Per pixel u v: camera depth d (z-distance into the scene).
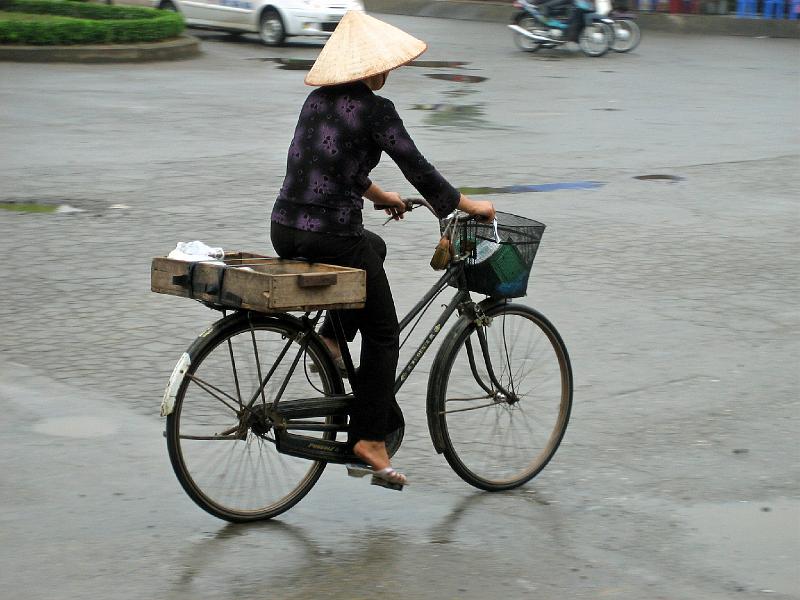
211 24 29.11
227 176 13.53
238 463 5.33
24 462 5.94
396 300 8.95
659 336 8.27
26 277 9.42
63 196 12.36
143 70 23.81
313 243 5.13
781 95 22.28
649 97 21.56
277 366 5.32
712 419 6.77
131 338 8.01
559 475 5.98
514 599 4.64
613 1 31.91
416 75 23.95
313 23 28.02
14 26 24.89
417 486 5.83
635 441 6.44
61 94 20.08
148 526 5.28
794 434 6.56
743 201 12.95
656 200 12.88
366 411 5.33
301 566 4.92
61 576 4.79
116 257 10.06
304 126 5.18
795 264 10.34
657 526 5.38
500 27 36.06
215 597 4.64
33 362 7.48
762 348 8.07
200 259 5.21
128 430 6.41
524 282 5.73
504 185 13.41
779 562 5.02
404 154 5.08
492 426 5.91
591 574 4.88
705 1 37.19
